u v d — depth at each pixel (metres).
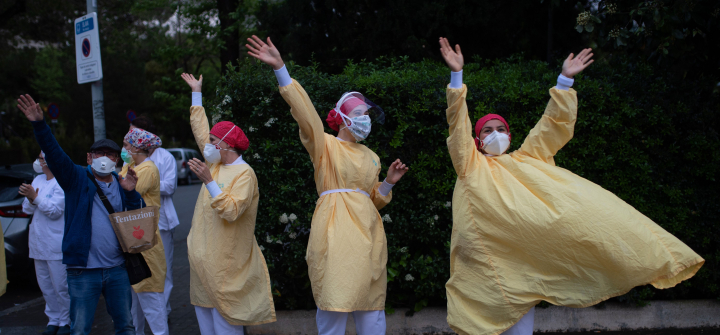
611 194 2.90
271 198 4.19
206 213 3.48
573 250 2.75
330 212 3.26
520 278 2.90
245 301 3.48
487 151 3.12
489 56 6.73
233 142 3.51
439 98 4.12
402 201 4.21
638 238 2.69
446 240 4.21
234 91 4.16
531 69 4.57
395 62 4.68
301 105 3.16
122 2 17.78
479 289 2.96
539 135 3.11
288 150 4.16
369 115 3.62
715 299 4.43
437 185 4.19
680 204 4.34
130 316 3.43
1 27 16.67
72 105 26.47
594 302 2.78
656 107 4.21
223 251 3.41
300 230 4.27
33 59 27.42
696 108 4.35
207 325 3.58
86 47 6.52
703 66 5.05
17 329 4.80
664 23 4.49
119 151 3.45
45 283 4.56
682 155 4.36
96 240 3.29
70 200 3.29
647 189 4.25
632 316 4.36
